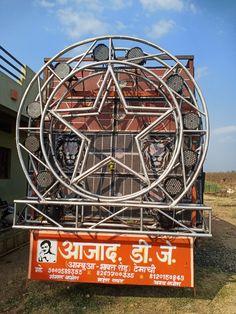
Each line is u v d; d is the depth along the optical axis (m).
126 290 5.72
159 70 6.10
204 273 6.89
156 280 5.04
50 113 5.45
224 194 31.73
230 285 6.16
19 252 7.88
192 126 5.14
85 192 5.11
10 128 10.15
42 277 5.16
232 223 14.32
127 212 5.79
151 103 5.99
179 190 5.01
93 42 5.42
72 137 5.99
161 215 5.25
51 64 6.16
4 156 10.09
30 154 5.51
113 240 5.12
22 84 9.30
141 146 5.39
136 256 5.09
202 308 5.10
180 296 5.54
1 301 5.25
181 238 5.05
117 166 5.85
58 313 4.85
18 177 10.76
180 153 5.05
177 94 5.16
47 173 5.25
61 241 5.19
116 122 5.97
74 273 5.14
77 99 6.14
